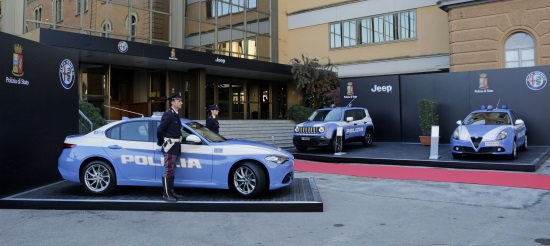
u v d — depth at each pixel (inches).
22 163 301.1
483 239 198.7
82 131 495.8
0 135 279.3
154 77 837.8
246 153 275.6
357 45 976.9
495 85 648.4
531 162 434.3
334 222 233.8
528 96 621.3
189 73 850.8
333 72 952.9
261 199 271.6
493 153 451.2
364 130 650.2
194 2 858.1
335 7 1013.8
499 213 249.8
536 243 191.5
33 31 572.7
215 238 205.3
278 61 1065.5
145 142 287.9
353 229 219.0
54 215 251.6
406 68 904.3
